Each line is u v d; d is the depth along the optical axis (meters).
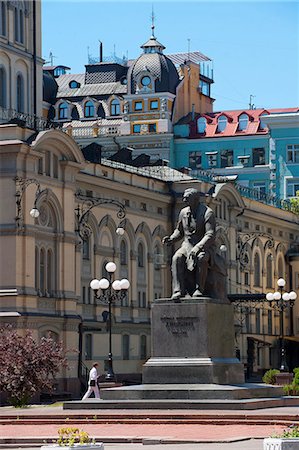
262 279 172.38
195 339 67.75
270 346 174.25
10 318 112.69
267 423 58.97
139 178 143.12
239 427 58.16
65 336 120.50
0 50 133.75
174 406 64.62
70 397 117.00
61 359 92.19
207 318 67.69
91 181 130.38
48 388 95.81
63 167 122.19
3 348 90.31
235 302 151.00
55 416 63.78
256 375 165.38
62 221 121.88
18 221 114.31
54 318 118.44
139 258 143.12
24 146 114.38
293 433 45.19
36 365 89.81
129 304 139.62
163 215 148.88
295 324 182.38
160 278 148.25
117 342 135.50
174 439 53.06
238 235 162.25
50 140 118.94
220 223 155.62
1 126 115.69
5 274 114.00
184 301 68.12
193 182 149.50
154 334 68.50
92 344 130.00
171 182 150.00
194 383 67.25
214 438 53.47
